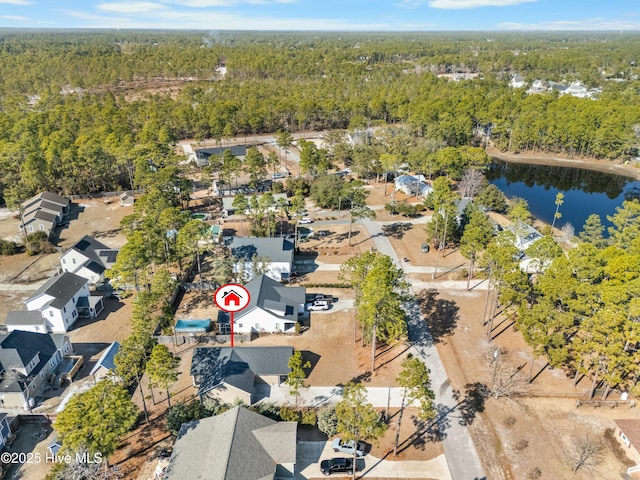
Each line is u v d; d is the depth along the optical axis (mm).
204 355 47094
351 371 48781
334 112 161250
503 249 52750
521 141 137750
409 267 70750
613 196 109000
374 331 47375
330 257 74438
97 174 101375
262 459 34469
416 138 134750
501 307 60250
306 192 102375
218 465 32562
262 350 47875
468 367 49250
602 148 128250
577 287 43531
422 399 39656
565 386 46406
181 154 133000
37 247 76625
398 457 38375
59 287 57688
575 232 88875
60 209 90062
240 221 88125
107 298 63562
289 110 156625
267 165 122125
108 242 80500
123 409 34781
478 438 40406
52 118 135125
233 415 37219
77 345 53500
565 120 132375
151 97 171000
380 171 110625
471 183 96125
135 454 38656
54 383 47031
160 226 68750
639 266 44062
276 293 58500
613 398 44781
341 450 38656
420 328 55969
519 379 47344
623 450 39281
